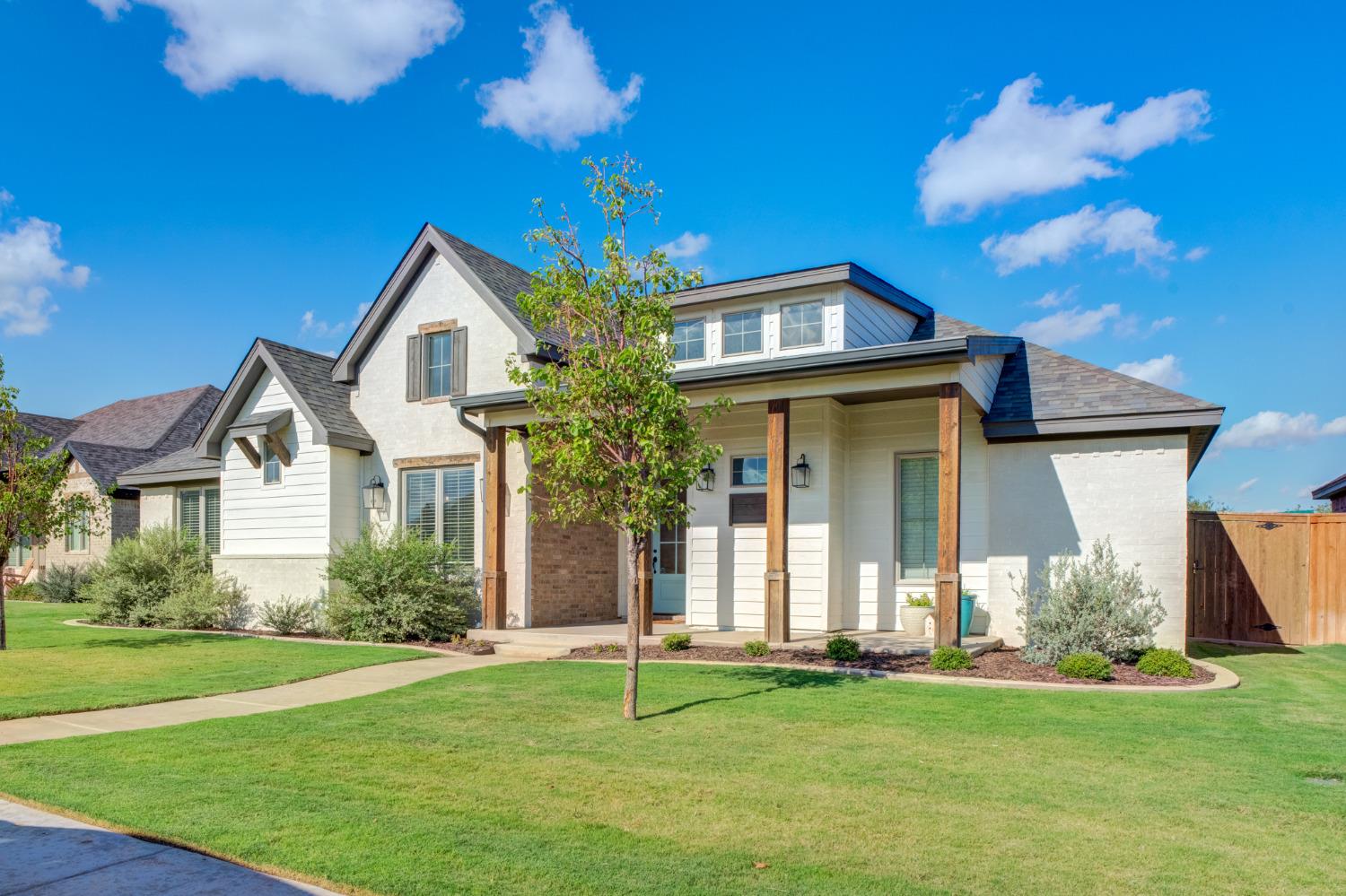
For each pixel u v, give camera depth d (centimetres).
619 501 838
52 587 2483
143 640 1466
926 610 1260
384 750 667
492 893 391
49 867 427
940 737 702
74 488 2639
